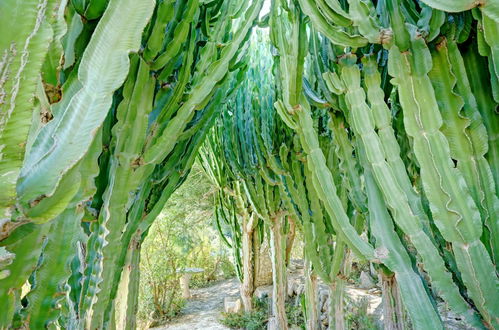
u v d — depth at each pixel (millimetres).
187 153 1694
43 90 681
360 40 1184
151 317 4941
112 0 654
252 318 4262
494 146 1075
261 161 2811
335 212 1375
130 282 1455
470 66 1144
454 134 1063
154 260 5332
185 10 1254
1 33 453
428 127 1068
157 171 1489
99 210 1212
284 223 3410
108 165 1208
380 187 1176
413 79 1106
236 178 3488
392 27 1130
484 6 895
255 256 4453
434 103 1073
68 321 1164
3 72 458
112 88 647
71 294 1167
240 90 3125
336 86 1334
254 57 3043
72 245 800
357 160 1502
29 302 746
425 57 1100
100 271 1119
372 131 1212
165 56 1198
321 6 1156
